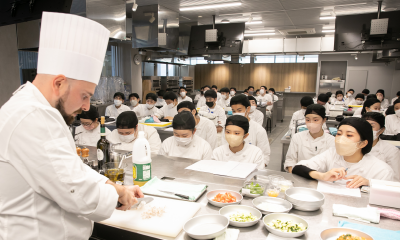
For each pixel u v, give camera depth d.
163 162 1.85
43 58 0.84
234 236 0.94
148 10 5.37
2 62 4.76
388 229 1.01
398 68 9.74
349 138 1.54
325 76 11.51
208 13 6.45
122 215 1.07
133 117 2.18
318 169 1.75
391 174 1.56
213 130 3.44
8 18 2.30
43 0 2.09
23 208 0.79
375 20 5.08
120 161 1.57
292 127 3.64
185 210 1.11
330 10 6.02
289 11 6.23
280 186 1.40
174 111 5.14
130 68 7.24
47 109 0.77
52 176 0.74
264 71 12.62
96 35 0.92
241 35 6.18
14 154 0.75
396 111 4.10
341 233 0.96
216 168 1.70
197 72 13.80
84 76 0.88
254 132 3.01
